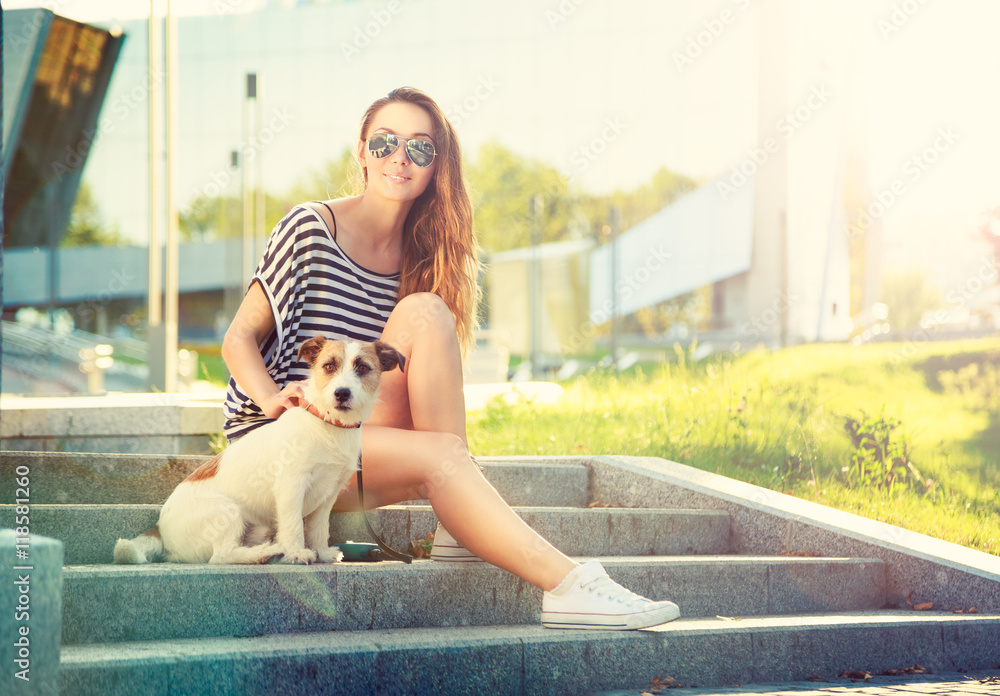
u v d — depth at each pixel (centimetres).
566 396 905
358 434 308
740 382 833
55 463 366
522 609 318
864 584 405
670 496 480
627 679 289
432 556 320
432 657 260
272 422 315
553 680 277
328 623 281
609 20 2822
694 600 356
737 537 457
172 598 261
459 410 323
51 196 2411
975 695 291
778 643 316
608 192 3206
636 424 749
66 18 1461
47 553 199
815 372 1062
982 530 554
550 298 2611
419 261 357
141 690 222
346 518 355
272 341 336
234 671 234
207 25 3092
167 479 388
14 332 1767
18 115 1783
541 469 487
